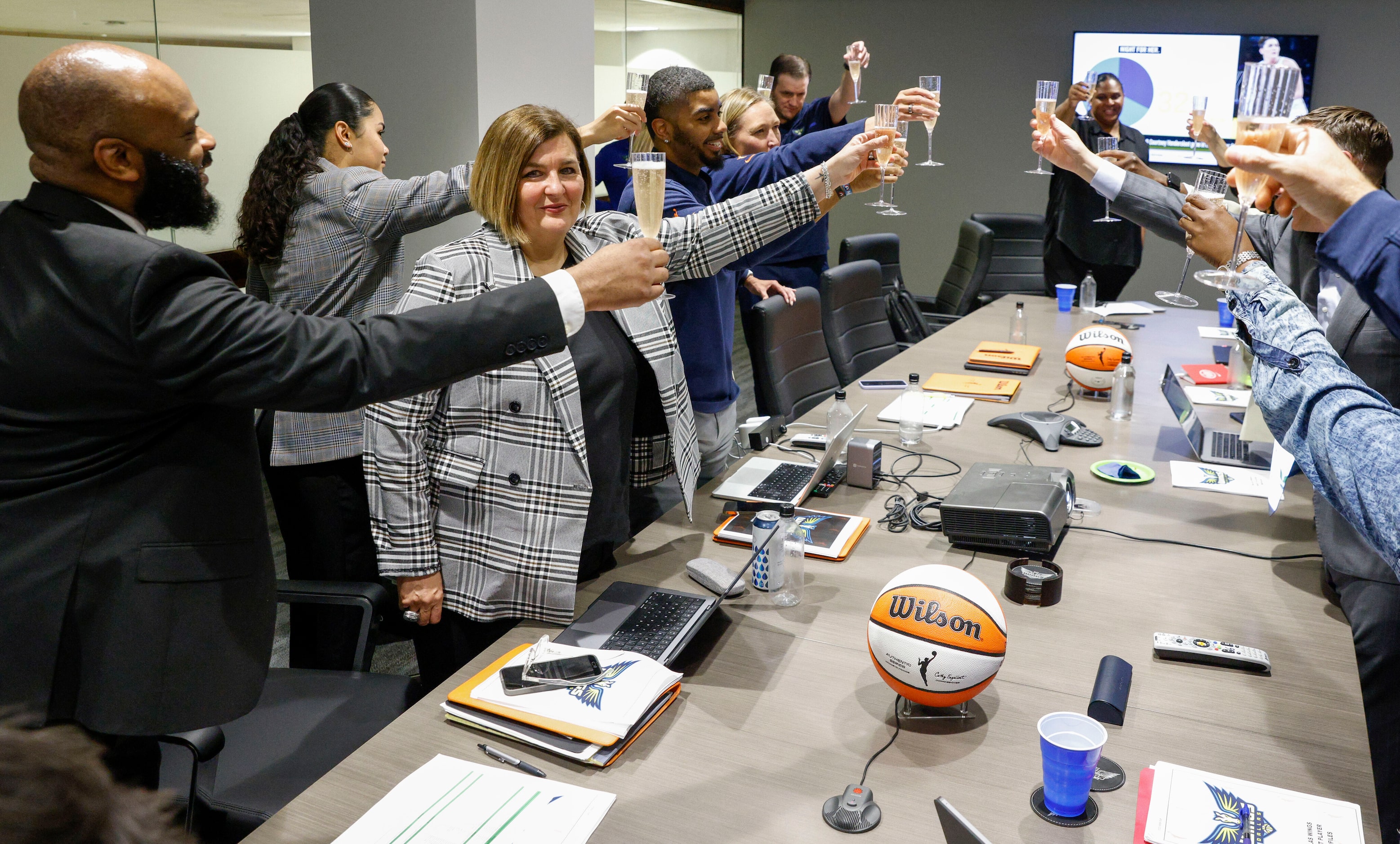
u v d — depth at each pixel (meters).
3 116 3.58
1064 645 1.62
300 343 1.21
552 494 1.78
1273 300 1.13
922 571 1.44
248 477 1.39
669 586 1.84
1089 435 2.63
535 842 1.17
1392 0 6.42
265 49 4.51
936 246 8.11
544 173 1.83
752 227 2.09
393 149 3.65
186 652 1.31
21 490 1.24
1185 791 1.22
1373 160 1.86
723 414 2.71
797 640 1.65
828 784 1.28
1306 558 1.94
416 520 1.82
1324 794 1.25
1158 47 7.04
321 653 2.55
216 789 1.54
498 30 3.46
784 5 8.09
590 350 1.90
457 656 1.91
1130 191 2.30
